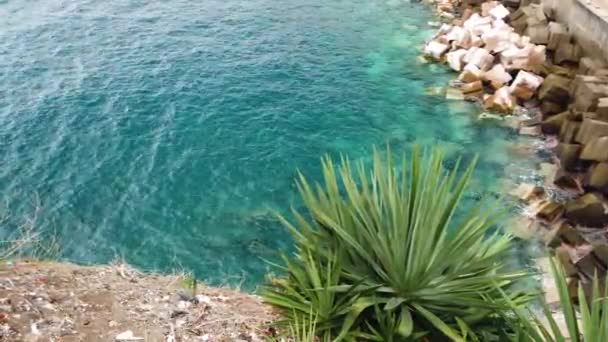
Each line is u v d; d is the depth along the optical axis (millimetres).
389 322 4598
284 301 5070
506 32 19984
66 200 13438
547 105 16453
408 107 17859
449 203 4957
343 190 13547
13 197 13430
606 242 11648
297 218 5500
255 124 16828
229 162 15047
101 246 12094
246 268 11523
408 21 24766
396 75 19953
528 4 22547
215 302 5328
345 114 17484
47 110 17062
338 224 5266
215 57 21078
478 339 4660
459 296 4809
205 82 19172
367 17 25203
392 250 4852
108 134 16047
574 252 11258
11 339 3961
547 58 19047
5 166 14516
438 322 4598
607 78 15656
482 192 13570
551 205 12453
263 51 21688
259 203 13547
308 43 22469
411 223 4957
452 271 4988
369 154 15539
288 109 17688
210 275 11352
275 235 12477
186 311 4938
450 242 4957
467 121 17000
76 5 25375
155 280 5711
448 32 22000
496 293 5043
